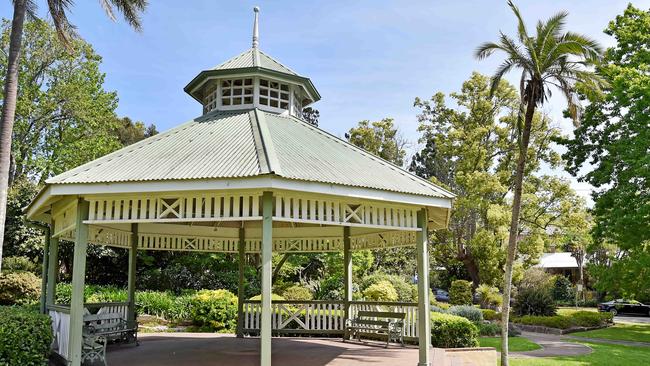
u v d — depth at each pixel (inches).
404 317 457.1
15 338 309.0
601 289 776.3
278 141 368.2
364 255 890.1
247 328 531.2
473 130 1109.1
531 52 477.4
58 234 386.6
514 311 1037.8
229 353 405.1
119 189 303.1
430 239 1141.7
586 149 889.5
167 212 307.9
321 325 522.9
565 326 880.9
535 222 1123.3
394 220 354.6
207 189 294.0
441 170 1251.8
